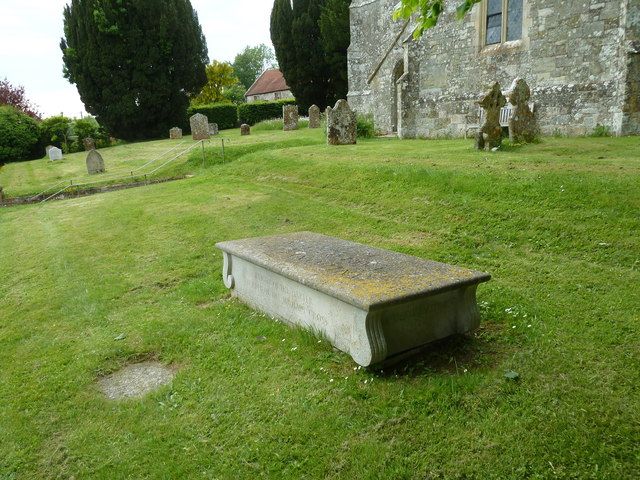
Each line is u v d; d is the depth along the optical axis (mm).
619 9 11219
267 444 3070
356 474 2762
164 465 3004
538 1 12688
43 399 3857
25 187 17516
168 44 32312
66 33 31953
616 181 6664
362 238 7227
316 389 3559
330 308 3887
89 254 7949
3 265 7969
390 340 3654
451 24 14719
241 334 4562
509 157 9172
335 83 34062
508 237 6277
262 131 28625
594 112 11938
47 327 5301
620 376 3422
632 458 2695
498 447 2846
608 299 4531
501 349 3885
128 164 20078
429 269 4074
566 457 2727
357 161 10969
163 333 4758
